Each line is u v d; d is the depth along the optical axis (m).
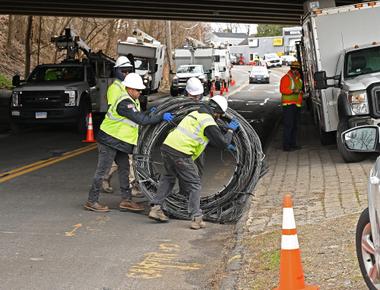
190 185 8.48
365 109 12.23
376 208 4.89
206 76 43.09
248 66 100.38
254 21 39.78
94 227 8.50
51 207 9.62
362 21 14.76
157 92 44.66
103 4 31.25
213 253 7.39
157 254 7.32
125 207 9.45
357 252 5.38
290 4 28.80
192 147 8.36
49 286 6.20
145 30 56.69
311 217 8.23
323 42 14.84
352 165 12.30
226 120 8.91
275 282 5.88
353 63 13.94
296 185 10.60
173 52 53.41
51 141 18.19
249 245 7.29
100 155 9.26
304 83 22.64
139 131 9.41
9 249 7.43
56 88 19.98
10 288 6.13
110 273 6.61
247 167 8.84
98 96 22.19
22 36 51.00
